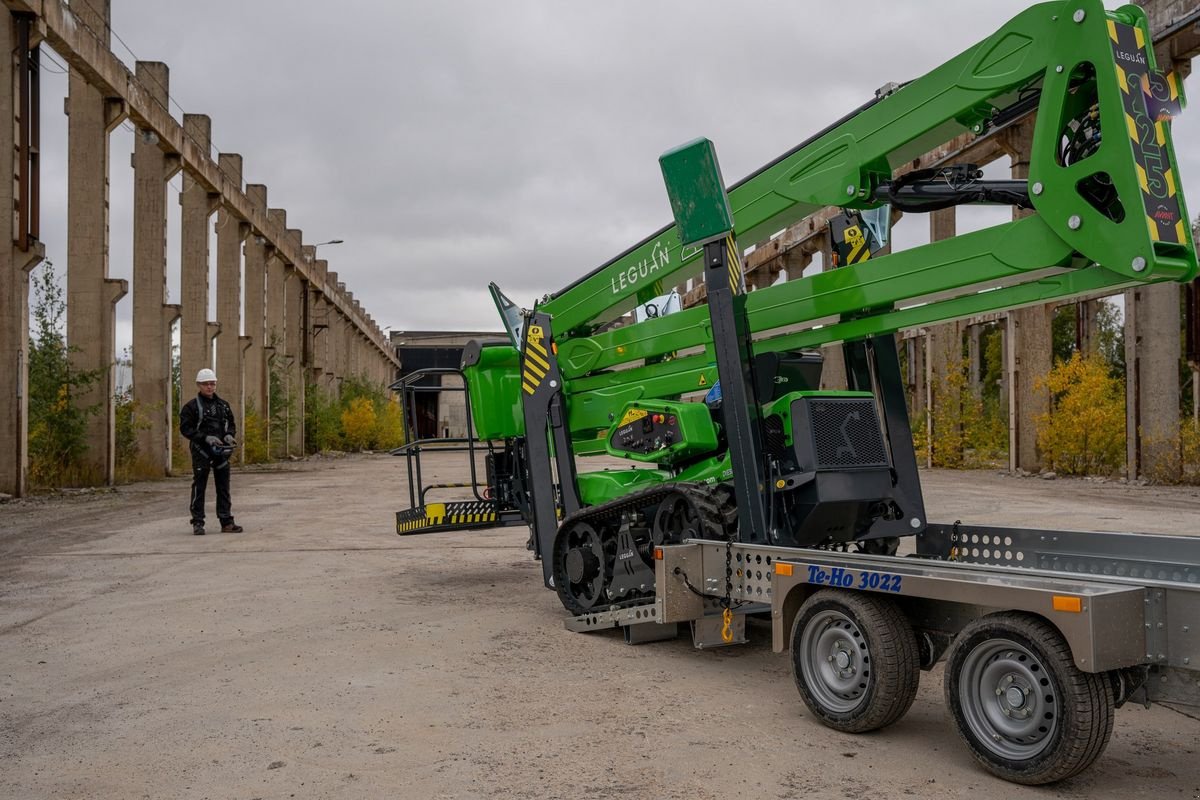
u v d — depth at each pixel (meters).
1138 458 18.50
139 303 24.39
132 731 4.40
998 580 3.83
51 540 11.34
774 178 5.55
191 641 6.20
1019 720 3.78
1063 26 4.10
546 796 3.60
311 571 9.12
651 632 6.21
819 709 4.49
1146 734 4.39
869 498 5.43
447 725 4.48
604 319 7.32
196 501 12.03
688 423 6.17
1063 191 4.09
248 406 34.66
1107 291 4.28
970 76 4.50
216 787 3.72
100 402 20.25
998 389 39.41
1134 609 3.58
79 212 20.53
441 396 59.66
